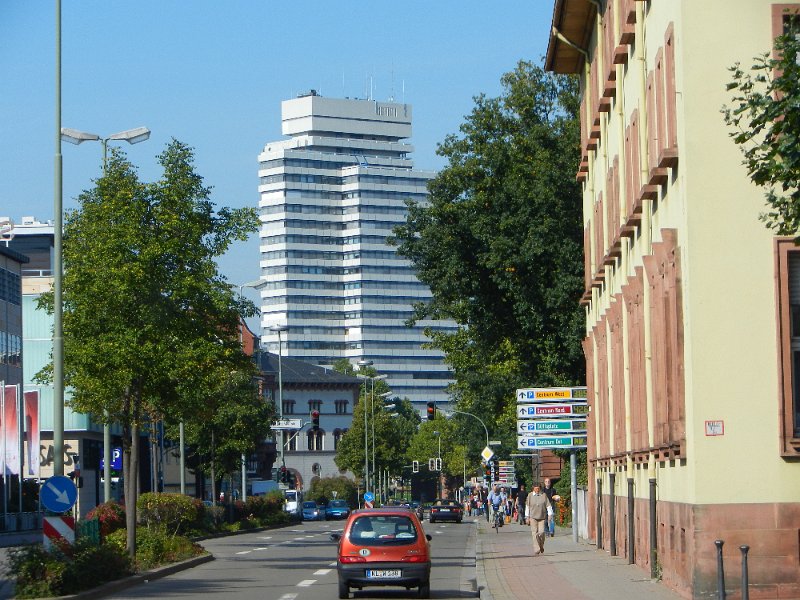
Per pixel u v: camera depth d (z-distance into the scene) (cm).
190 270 4081
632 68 3306
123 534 4103
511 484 9669
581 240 6412
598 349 4566
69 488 2928
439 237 6731
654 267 2797
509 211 6531
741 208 2356
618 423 3859
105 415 4488
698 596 2312
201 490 12812
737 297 2348
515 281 6550
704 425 2339
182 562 3981
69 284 3944
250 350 18250
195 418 4712
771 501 2323
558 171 6350
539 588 2888
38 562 2745
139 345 3928
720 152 2364
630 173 3431
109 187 4031
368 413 17775
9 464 8200
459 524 9956
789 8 2372
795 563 2306
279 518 9656
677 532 2603
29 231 13462
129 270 3869
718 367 2345
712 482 2333
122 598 2806
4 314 9881
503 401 8656
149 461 12119
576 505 5206
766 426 2336
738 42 2375
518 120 6819
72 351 3972
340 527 9588
